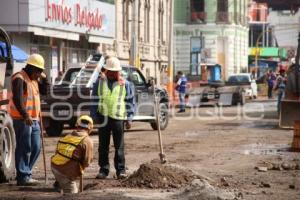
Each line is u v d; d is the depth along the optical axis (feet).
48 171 66.23
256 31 515.09
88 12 172.14
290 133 107.14
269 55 467.11
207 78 284.00
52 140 97.81
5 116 59.11
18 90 56.39
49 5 148.77
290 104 104.78
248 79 238.68
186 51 345.10
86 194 50.57
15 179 60.70
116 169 60.54
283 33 597.11
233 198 48.83
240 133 107.45
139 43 235.61
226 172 63.77
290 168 66.85
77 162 50.80
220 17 343.26
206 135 104.12
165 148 85.15
